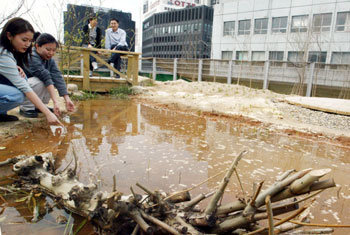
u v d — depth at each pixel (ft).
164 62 52.16
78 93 22.74
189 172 8.08
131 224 4.83
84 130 12.10
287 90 37.91
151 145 10.56
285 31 63.36
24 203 5.87
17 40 9.27
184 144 11.00
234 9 71.67
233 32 72.79
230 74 42.09
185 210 4.88
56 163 8.06
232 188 7.17
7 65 8.95
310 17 59.06
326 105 21.20
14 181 6.83
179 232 4.20
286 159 9.87
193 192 6.75
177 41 173.78
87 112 16.49
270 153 10.49
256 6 67.46
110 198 4.38
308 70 36.19
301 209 3.58
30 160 6.61
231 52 73.82
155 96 26.11
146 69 58.75
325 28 57.11
